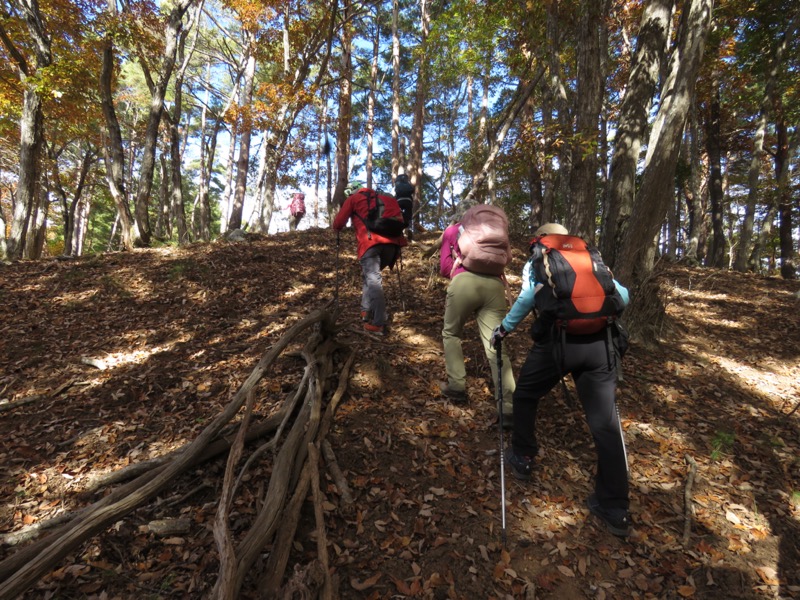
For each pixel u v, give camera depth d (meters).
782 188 12.48
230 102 15.81
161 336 4.87
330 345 4.20
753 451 3.43
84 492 2.71
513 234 11.13
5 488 2.71
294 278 6.90
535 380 2.84
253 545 2.07
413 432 3.35
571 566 2.42
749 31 12.70
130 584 2.13
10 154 16.72
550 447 3.30
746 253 11.61
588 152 5.43
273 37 13.21
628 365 4.61
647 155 5.03
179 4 9.72
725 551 2.55
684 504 2.88
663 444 3.44
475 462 3.12
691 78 4.25
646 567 2.44
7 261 7.44
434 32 8.66
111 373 4.06
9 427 3.29
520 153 7.35
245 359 4.28
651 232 4.91
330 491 2.72
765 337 5.73
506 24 7.96
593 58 5.70
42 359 4.27
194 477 2.75
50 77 9.18
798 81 12.80
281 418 3.17
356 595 2.17
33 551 1.98
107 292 6.04
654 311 5.26
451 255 3.78
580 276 2.53
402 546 2.45
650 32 5.16
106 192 20.58
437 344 4.80
